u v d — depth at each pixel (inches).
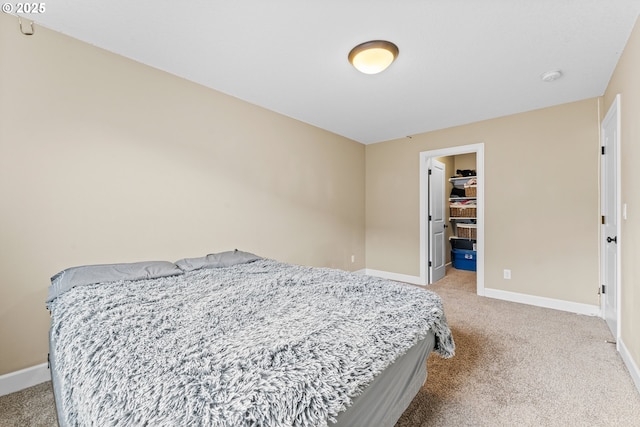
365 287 65.2
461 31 72.2
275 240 128.5
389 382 41.6
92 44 78.4
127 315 47.8
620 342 80.3
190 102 99.1
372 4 63.2
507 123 131.6
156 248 90.7
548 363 76.1
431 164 165.2
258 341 38.5
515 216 129.2
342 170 166.2
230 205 111.1
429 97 112.4
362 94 110.0
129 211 85.0
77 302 54.5
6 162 66.0
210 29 72.4
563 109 118.1
